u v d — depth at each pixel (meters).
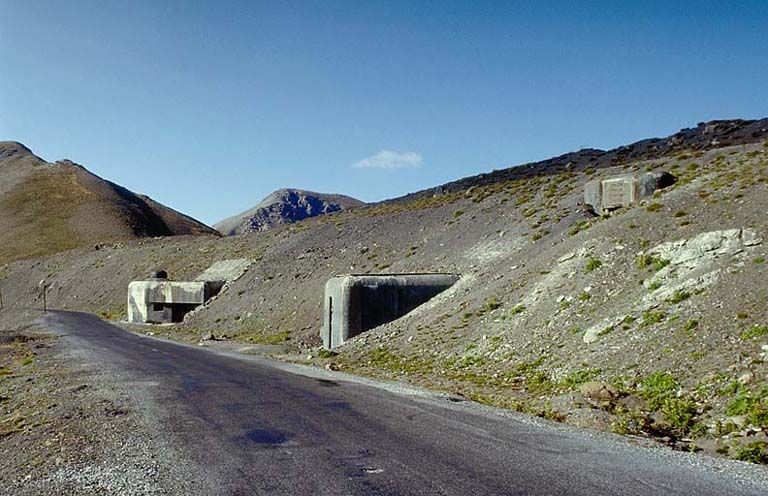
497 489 8.03
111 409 14.80
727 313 16.59
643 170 39.69
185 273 75.25
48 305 92.06
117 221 166.12
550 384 17.70
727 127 53.62
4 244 146.62
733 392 13.20
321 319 40.88
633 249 23.47
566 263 25.41
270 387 18.09
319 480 8.59
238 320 48.62
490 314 25.92
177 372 22.69
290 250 57.84
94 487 8.65
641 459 9.52
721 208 23.56
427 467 9.12
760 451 10.22
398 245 48.38
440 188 68.62
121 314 72.38
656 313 18.25
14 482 9.27
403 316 31.88
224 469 9.26
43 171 199.38
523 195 47.06
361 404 14.80
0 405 17.42
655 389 14.73
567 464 9.23
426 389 17.97
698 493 7.83
